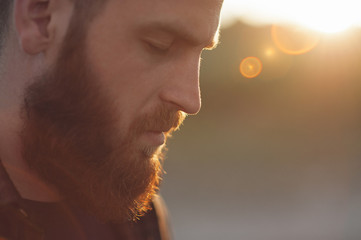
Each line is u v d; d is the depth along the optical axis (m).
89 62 0.77
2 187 0.80
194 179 14.73
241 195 12.82
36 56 0.80
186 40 0.81
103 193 0.82
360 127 21.50
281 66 27.91
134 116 0.80
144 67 0.79
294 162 16.39
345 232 9.73
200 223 10.66
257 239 9.49
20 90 0.81
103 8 0.77
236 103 27.19
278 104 27.19
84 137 0.79
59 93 0.78
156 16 0.77
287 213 11.14
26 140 0.81
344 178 13.82
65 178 0.82
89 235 1.02
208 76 27.59
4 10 0.82
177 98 0.81
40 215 0.91
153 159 0.86
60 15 0.77
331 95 26.86
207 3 0.81
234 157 17.80
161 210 1.26
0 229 0.79
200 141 20.78
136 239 1.15
